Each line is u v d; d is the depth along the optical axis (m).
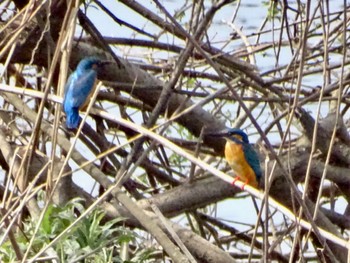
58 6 10.55
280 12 12.98
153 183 13.23
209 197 11.88
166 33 12.72
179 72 10.64
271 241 13.33
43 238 8.17
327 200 14.08
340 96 8.11
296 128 13.84
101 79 12.05
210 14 9.76
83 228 8.34
